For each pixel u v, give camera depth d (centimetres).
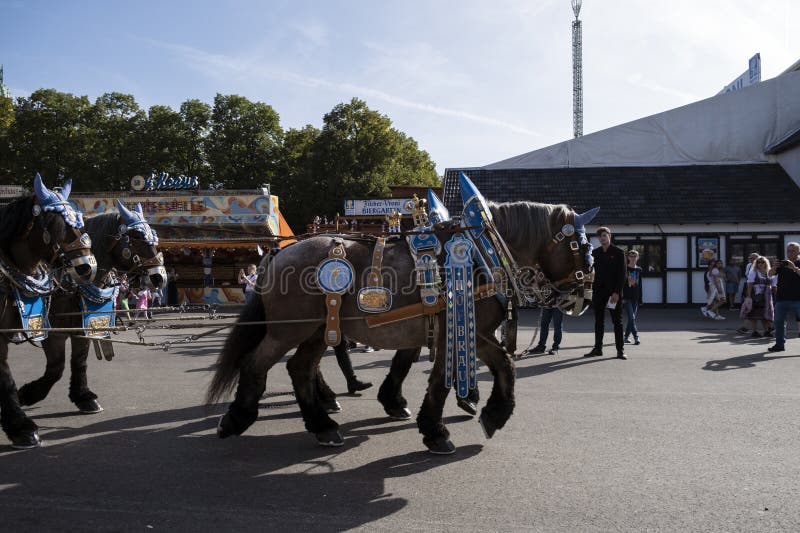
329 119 3947
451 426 528
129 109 4172
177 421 554
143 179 2181
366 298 438
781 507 345
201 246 2109
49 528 323
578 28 4375
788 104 2202
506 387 465
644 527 320
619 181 2178
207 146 4059
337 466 425
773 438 479
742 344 1062
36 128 3819
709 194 2058
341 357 679
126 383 743
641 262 1991
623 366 827
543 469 412
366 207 2403
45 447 471
